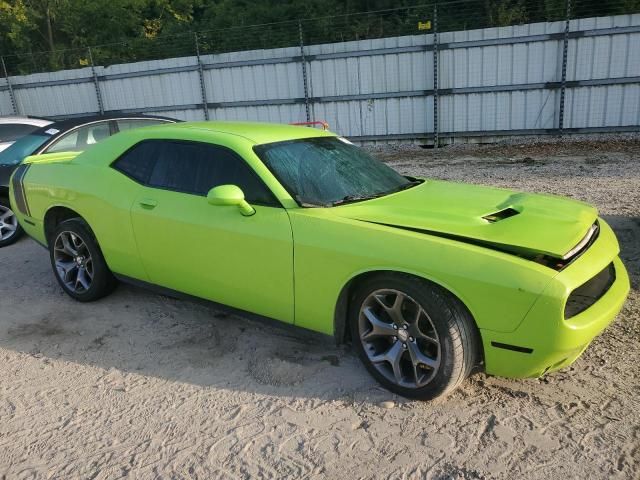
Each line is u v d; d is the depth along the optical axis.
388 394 3.29
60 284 4.97
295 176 3.67
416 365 3.14
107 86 18.62
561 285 2.72
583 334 2.81
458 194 3.86
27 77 19.56
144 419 3.17
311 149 4.02
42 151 6.89
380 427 3.00
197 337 4.15
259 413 3.18
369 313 3.28
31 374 3.73
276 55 16.31
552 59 14.03
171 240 3.95
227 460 2.80
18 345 4.16
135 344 4.09
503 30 14.13
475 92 14.84
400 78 15.37
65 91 19.27
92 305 4.82
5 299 5.09
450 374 3.00
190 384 3.51
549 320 2.72
